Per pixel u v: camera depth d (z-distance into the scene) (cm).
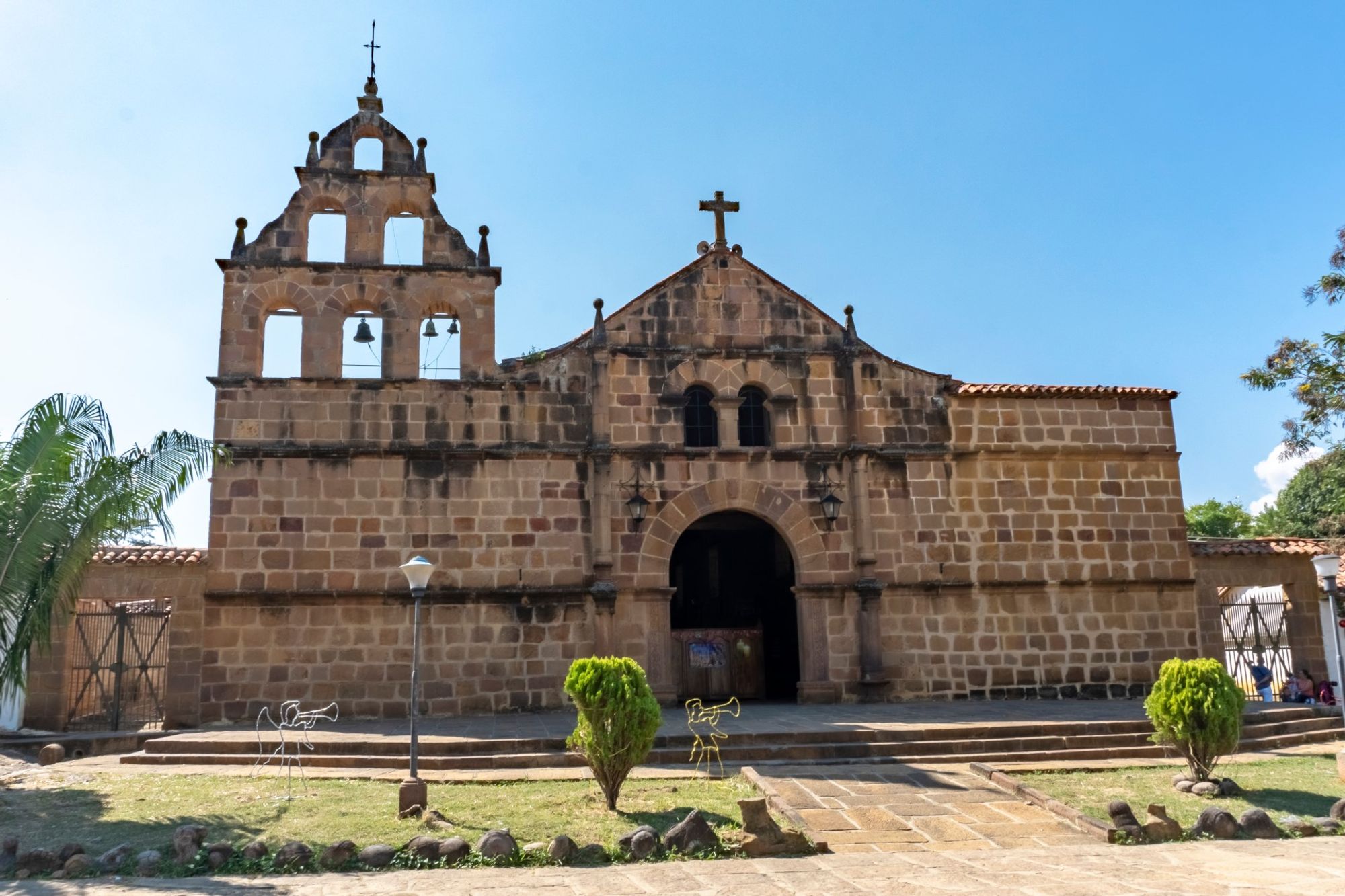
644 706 1255
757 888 945
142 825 1175
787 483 2328
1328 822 1235
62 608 1531
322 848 1080
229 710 2039
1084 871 1012
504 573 2180
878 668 2238
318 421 2180
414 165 2350
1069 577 2344
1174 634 2352
